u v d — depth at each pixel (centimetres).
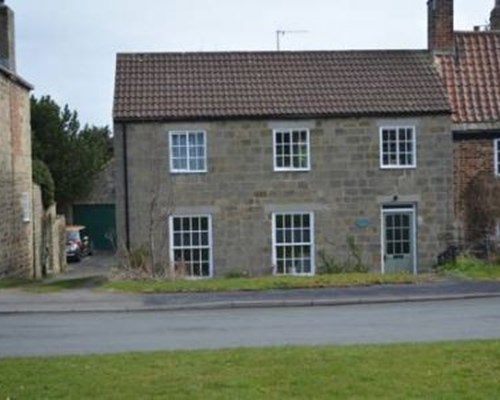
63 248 4509
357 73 2933
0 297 2078
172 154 2705
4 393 937
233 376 1012
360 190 2762
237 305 1920
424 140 2780
